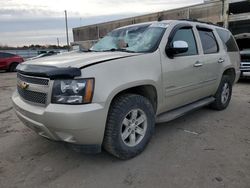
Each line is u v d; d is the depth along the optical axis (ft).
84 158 9.84
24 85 8.87
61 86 7.70
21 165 9.41
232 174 8.45
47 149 10.76
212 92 15.10
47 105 7.97
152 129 10.34
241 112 16.11
